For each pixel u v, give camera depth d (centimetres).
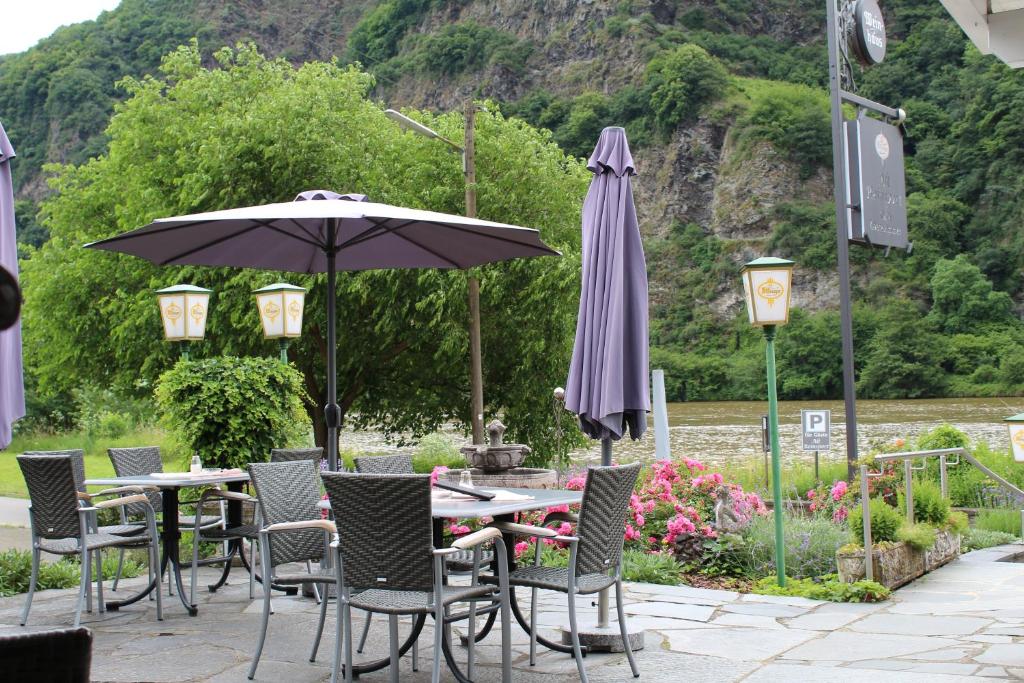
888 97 9206
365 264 791
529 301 2295
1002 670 497
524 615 661
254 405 933
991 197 8506
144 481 682
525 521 849
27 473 635
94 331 2591
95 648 571
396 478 430
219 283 2267
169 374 939
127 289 2519
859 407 7550
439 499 523
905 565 801
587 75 11731
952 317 8319
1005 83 8444
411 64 12925
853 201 1446
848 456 1206
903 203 1521
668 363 9294
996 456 1590
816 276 9169
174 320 1157
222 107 2531
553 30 12325
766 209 9844
